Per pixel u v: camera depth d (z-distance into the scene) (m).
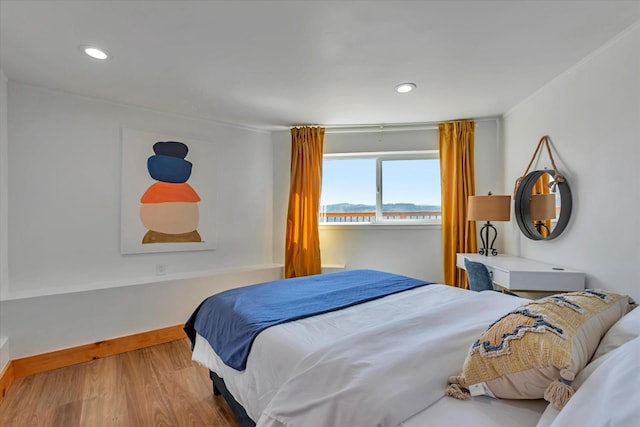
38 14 1.61
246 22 1.70
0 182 2.29
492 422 0.81
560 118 2.41
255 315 1.60
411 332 1.24
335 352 1.09
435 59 2.12
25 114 2.47
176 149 3.18
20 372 2.21
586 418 0.64
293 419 0.97
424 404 0.87
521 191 2.81
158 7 1.56
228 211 3.52
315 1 1.52
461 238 3.37
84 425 1.70
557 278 2.20
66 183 2.63
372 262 3.72
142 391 2.03
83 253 2.71
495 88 2.62
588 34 1.84
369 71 2.29
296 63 2.16
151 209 3.03
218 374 1.70
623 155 1.88
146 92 2.64
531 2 1.55
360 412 0.84
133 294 2.70
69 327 2.41
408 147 3.65
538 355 0.80
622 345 0.84
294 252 3.62
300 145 3.64
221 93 2.67
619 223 1.91
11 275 2.42
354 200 3.87
